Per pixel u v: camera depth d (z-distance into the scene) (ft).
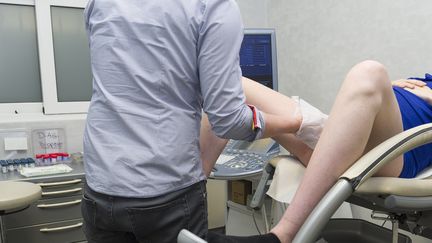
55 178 7.10
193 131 3.32
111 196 3.14
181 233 2.87
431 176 3.70
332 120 3.08
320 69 8.25
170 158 3.12
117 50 3.22
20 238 6.89
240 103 3.17
